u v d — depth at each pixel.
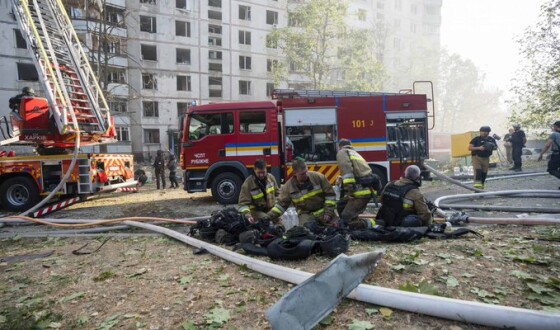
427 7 54.69
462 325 2.21
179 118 8.84
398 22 50.19
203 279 3.34
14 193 8.38
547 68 13.27
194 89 34.91
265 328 2.35
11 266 4.18
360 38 27.47
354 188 5.02
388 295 2.48
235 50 36.62
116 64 30.61
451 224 5.14
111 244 5.04
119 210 8.23
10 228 6.72
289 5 38.75
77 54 9.96
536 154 23.08
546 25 12.86
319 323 2.32
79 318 2.67
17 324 2.56
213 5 35.53
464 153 14.27
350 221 4.96
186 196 10.38
